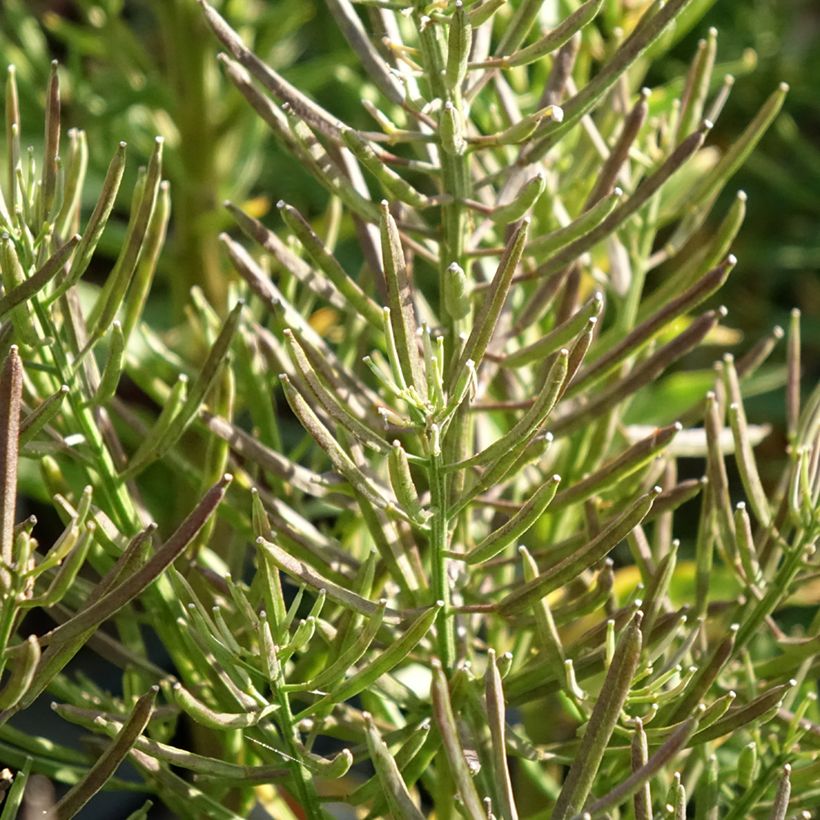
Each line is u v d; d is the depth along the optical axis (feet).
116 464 1.30
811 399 1.30
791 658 1.29
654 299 1.39
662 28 1.22
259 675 1.22
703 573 1.31
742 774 1.24
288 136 1.29
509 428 1.41
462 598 1.33
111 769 1.14
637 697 1.21
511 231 1.34
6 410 1.11
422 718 1.28
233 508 1.32
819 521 1.25
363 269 1.42
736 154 1.38
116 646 1.30
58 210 1.26
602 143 1.41
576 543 1.30
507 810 1.14
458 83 1.22
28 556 1.12
